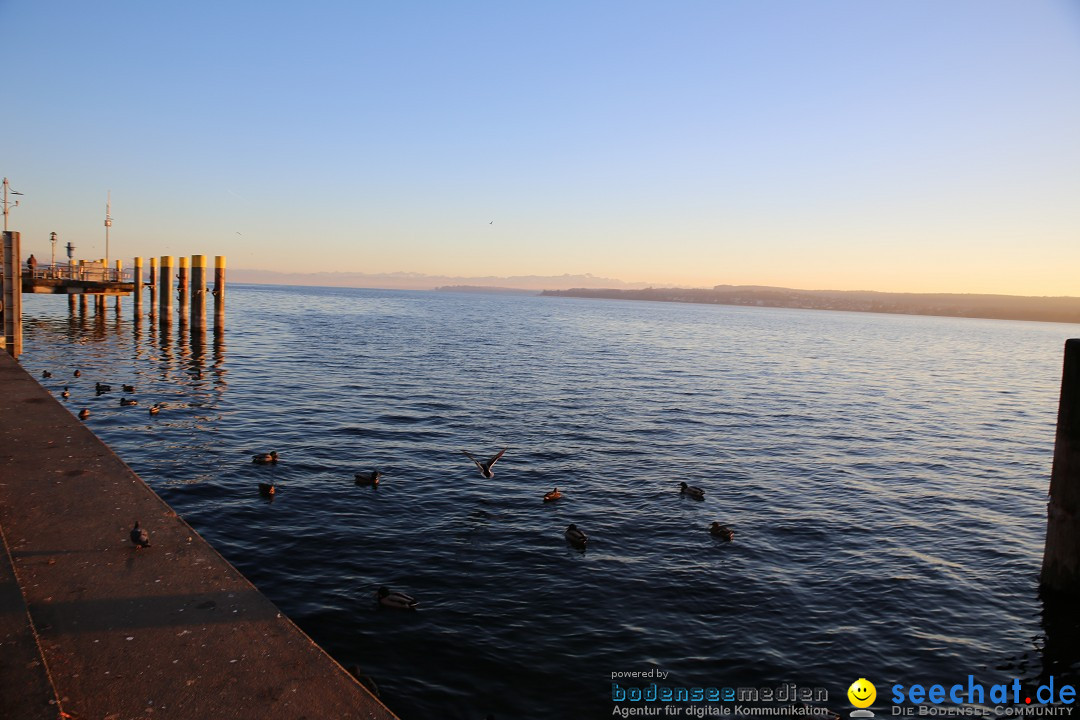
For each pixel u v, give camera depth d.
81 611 6.59
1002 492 26.66
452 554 18.30
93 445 11.93
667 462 28.86
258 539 18.66
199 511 20.45
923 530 21.69
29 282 60.56
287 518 20.31
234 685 5.64
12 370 19.19
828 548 19.84
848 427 38.94
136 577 7.34
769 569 18.19
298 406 37.59
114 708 5.24
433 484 24.33
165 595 7.02
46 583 7.07
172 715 5.21
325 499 22.12
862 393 54.12
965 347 131.00
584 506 22.66
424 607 15.29
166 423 31.77
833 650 14.30
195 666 5.86
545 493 23.86
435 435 31.94
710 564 18.33
